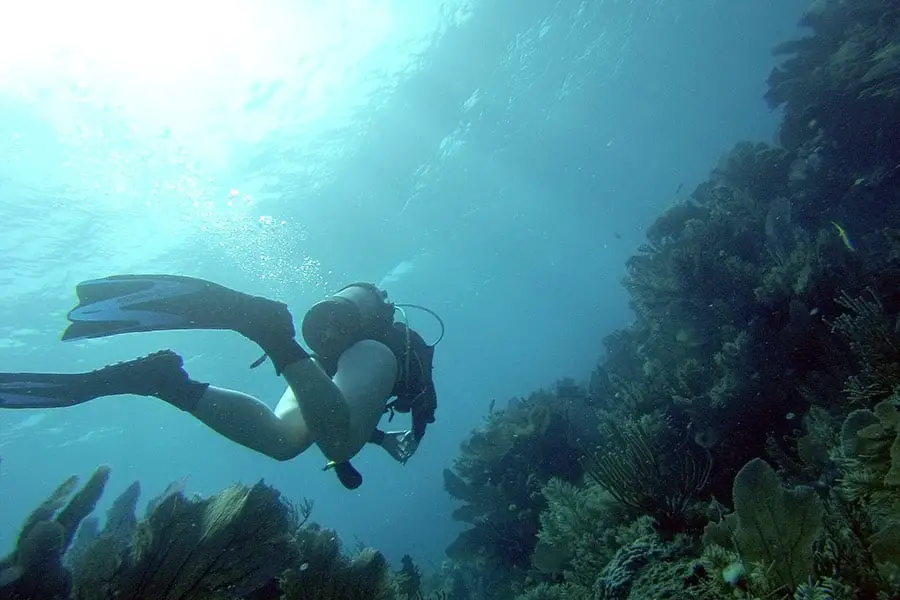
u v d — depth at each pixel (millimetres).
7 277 17234
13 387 1736
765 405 5840
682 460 4855
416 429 2887
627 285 10297
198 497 3223
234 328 1839
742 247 8234
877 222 9086
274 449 2006
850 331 4777
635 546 3432
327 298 2514
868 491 2947
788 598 2330
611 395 9930
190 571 2279
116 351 24203
